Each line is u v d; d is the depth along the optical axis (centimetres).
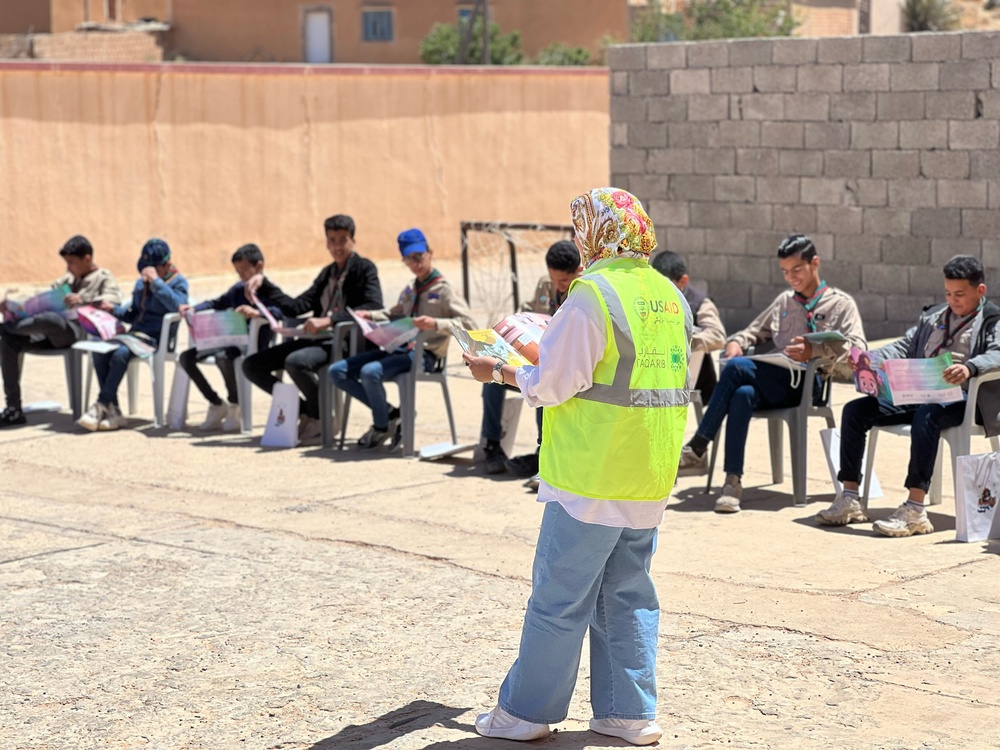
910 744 430
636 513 413
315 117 2180
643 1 3656
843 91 1350
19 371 1044
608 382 406
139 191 2005
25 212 1894
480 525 718
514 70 2392
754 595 587
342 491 806
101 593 612
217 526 729
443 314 911
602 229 416
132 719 468
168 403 1074
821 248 1384
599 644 438
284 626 561
